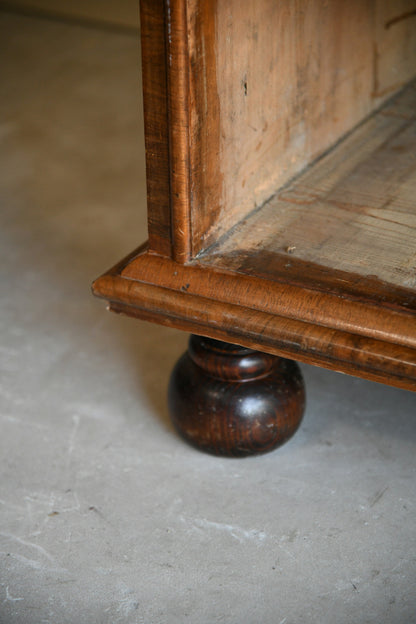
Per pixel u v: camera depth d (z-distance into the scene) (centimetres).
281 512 100
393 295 84
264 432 103
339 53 113
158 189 88
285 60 99
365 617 86
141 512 101
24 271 159
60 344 137
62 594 90
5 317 145
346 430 114
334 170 112
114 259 163
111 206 184
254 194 101
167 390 121
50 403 122
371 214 101
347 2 112
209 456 110
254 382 103
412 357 79
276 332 85
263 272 89
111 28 305
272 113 100
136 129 226
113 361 132
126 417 119
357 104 124
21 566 93
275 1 93
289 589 90
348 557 94
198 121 83
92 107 241
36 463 110
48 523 100
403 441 112
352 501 102
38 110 240
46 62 277
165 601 89
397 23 129
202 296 89
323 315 84
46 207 184
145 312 96
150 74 80
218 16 82
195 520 100
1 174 201
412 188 107
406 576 91
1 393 124
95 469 108
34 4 327
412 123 126
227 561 94
